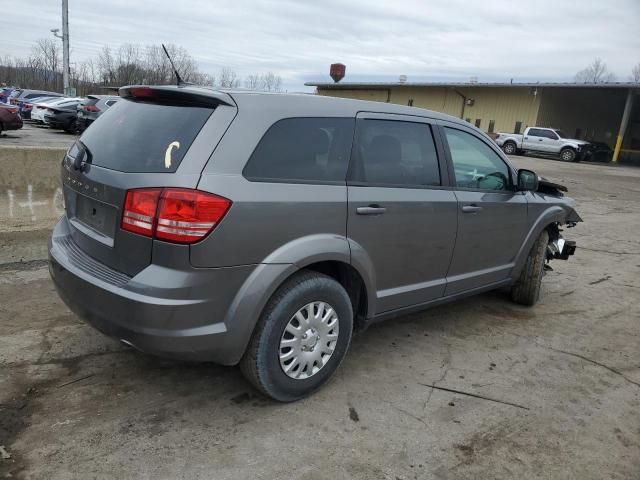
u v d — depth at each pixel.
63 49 32.38
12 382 3.18
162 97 2.98
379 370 3.67
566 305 5.34
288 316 2.96
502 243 4.52
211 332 2.68
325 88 47.41
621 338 4.57
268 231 2.77
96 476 2.46
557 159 31.86
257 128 2.79
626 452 2.95
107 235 2.84
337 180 3.15
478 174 4.23
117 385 3.24
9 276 4.85
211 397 3.18
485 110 38.06
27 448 2.61
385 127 3.50
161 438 2.77
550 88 35.41
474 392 3.47
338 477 2.58
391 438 2.91
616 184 19.36
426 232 3.68
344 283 3.43
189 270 2.57
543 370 3.86
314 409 3.13
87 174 2.98
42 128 26.02
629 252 7.98
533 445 2.95
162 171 2.62
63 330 3.89
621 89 35.12
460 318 4.78
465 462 2.76
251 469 2.59
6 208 5.27
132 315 2.60
